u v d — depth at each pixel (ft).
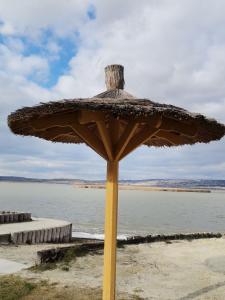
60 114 14.14
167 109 12.77
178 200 331.77
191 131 14.70
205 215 153.79
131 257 29.32
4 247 37.60
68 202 231.50
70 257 27.66
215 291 20.58
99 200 280.92
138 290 20.43
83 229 87.45
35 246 39.78
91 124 16.20
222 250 33.17
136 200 303.68
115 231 14.60
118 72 15.20
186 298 19.24
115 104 12.64
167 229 98.17
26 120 14.39
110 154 14.55
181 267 26.35
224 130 15.05
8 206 163.22
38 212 140.15
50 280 21.63
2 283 20.68
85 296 18.61
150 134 14.26
